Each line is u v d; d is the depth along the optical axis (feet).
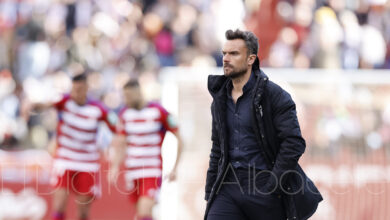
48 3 145.07
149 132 84.58
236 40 52.26
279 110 51.19
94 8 143.23
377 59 137.28
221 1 143.33
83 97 87.66
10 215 95.40
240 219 52.90
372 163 90.27
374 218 89.81
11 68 138.10
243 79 52.75
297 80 91.61
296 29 135.74
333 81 91.35
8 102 128.16
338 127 90.79
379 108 90.89
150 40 141.08
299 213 52.11
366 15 140.97
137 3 146.20
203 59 138.10
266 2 136.26
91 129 87.76
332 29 134.51
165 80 93.35
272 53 134.10
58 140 87.71
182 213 91.30
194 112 93.04
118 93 128.77
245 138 52.21
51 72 135.54
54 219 86.58
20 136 116.47
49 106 86.94
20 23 143.13
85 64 136.26
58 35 140.77
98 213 93.35
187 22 142.51
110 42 139.54
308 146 90.58
